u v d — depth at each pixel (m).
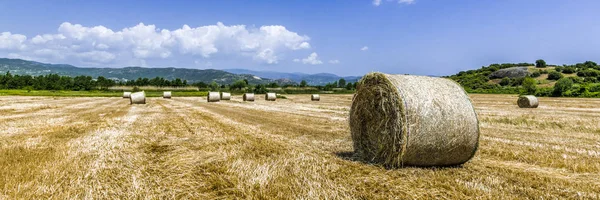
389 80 7.26
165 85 115.19
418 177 6.32
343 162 7.37
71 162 6.91
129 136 10.62
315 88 111.44
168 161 7.18
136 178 5.98
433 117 6.86
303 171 6.44
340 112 22.22
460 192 5.39
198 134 11.48
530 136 11.35
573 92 48.38
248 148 8.81
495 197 5.16
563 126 14.06
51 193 5.14
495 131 12.61
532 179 6.17
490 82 101.94
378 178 6.14
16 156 7.41
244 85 110.12
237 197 5.18
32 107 25.08
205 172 6.40
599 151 8.78
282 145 9.33
